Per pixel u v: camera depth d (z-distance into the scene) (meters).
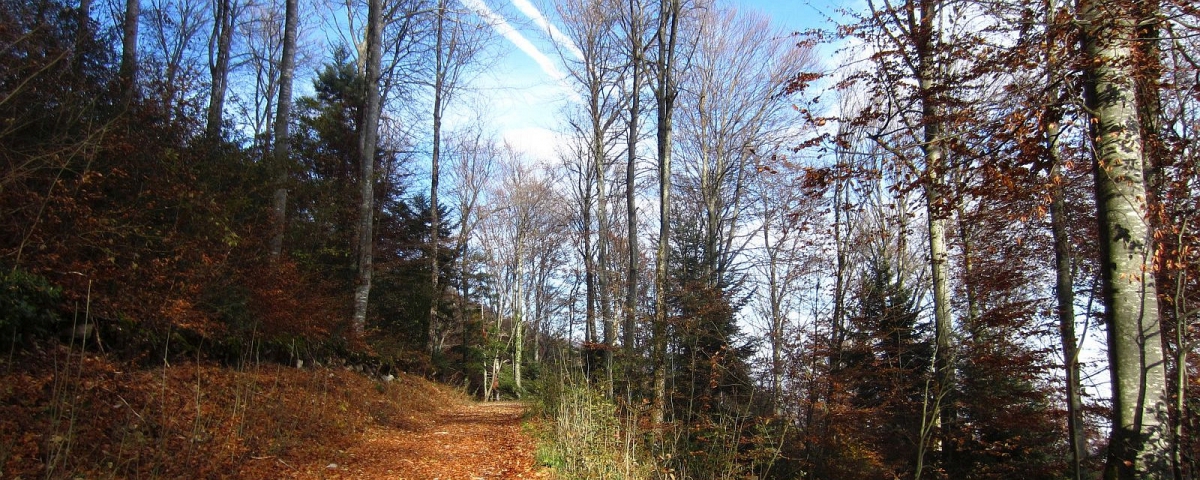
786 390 12.13
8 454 4.79
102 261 8.11
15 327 6.41
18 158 7.30
